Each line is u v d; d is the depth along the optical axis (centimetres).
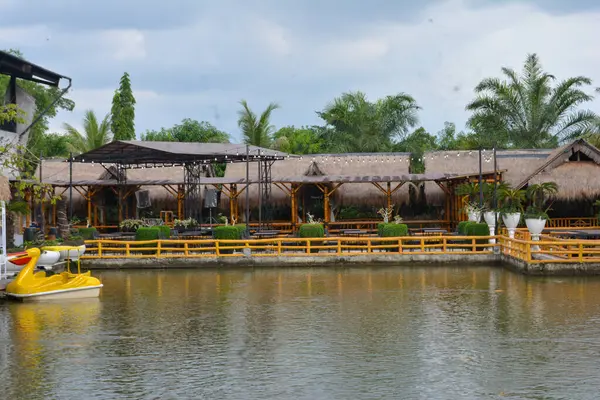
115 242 2547
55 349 1267
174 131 5656
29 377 1091
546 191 2975
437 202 3462
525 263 2189
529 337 1330
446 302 1720
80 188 3550
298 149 5116
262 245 2631
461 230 2856
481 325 1441
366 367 1134
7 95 2202
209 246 2800
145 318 1552
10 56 2023
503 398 975
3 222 1834
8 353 1238
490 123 4869
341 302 1738
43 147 5169
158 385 1046
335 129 5006
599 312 1566
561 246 2419
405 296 1817
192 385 1045
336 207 3441
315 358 1193
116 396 997
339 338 1338
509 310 1603
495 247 2502
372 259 2506
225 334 1382
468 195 3112
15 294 1783
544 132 4856
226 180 3319
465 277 2173
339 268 2455
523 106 4922
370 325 1455
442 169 3497
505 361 1162
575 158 3106
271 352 1237
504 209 2634
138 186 3597
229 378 1079
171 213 3584
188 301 1778
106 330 1424
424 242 2733
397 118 4953
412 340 1316
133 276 2311
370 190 3431
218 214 3541
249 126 5009
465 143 4978
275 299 1795
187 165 3109
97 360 1190
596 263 2158
